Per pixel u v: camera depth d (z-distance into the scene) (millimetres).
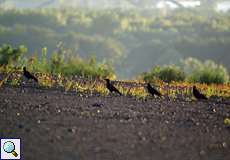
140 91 49594
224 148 26844
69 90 48219
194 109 42000
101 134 27688
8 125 28391
